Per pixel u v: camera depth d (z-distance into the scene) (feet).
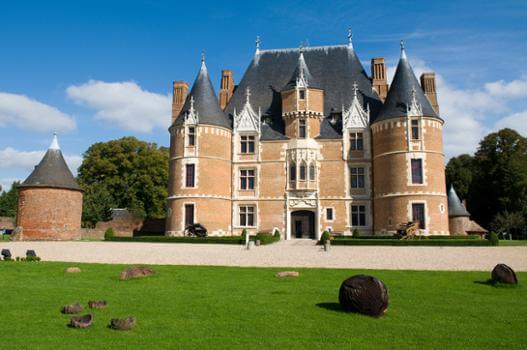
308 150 152.76
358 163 151.64
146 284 53.78
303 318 37.99
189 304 42.80
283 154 155.84
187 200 147.64
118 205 220.84
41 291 49.08
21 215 140.36
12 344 30.86
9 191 325.01
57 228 141.28
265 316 38.52
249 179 157.48
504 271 52.11
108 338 32.35
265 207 154.10
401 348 30.71
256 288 51.03
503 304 43.42
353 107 155.84
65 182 145.07
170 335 33.17
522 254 86.17
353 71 170.71
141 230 177.27
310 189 151.43
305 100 155.22
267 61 178.91
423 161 137.28
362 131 153.38
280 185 154.51
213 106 156.46
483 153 224.94
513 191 207.41
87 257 84.38
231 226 155.33
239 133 159.74
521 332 34.40
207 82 159.84
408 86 144.77
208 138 151.64
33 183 140.67
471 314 39.70
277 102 167.32
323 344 31.32
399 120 140.36
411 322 37.09
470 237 125.49
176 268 66.80
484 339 32.63
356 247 106.83
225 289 50.42
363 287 39.40
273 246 113.29
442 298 45.91
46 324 35.94
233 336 33.04
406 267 69.10
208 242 125.80
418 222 130.72
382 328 35.29
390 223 138.10
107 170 220.43
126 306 42.04
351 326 35.73
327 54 176.55
